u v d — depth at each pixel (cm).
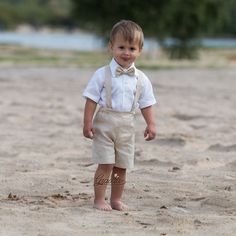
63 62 7362
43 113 3091
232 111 3306
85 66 6688
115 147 1457
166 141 2309
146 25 10375
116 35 1443
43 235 1229
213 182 1731
